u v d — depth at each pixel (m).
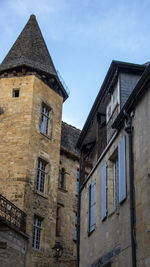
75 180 29.62
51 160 24.95
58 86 27.39
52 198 24.22
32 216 22.03
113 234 12.77
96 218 15.02
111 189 13.80
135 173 11.53
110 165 14.14
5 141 23.67
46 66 26.69
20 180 22.22
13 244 17.78
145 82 11.29
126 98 13.69
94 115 16.84
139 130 11.68
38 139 24.30
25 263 19.52
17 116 24.33
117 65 14.02
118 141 13.38
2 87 25.53
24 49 27.20
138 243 10.62
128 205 11.69
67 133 31.38
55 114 26.55
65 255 26.03
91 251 15.12
